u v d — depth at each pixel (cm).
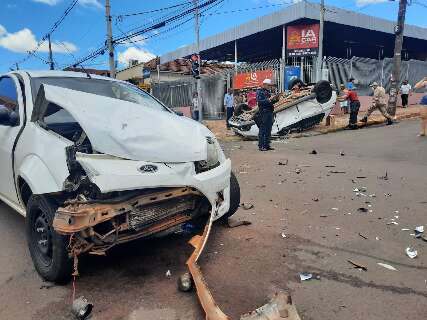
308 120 1429
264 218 511
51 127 385
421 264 373
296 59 2223
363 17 2477
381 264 374
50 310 315
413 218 489
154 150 348
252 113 1416
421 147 984
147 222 343
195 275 318
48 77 479
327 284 341
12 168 413
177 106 2672
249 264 380
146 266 381
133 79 3606
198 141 384
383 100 1505
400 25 1720
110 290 341
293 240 436
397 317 292
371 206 543
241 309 306
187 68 3225
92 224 305
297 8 2184
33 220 367
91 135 334
